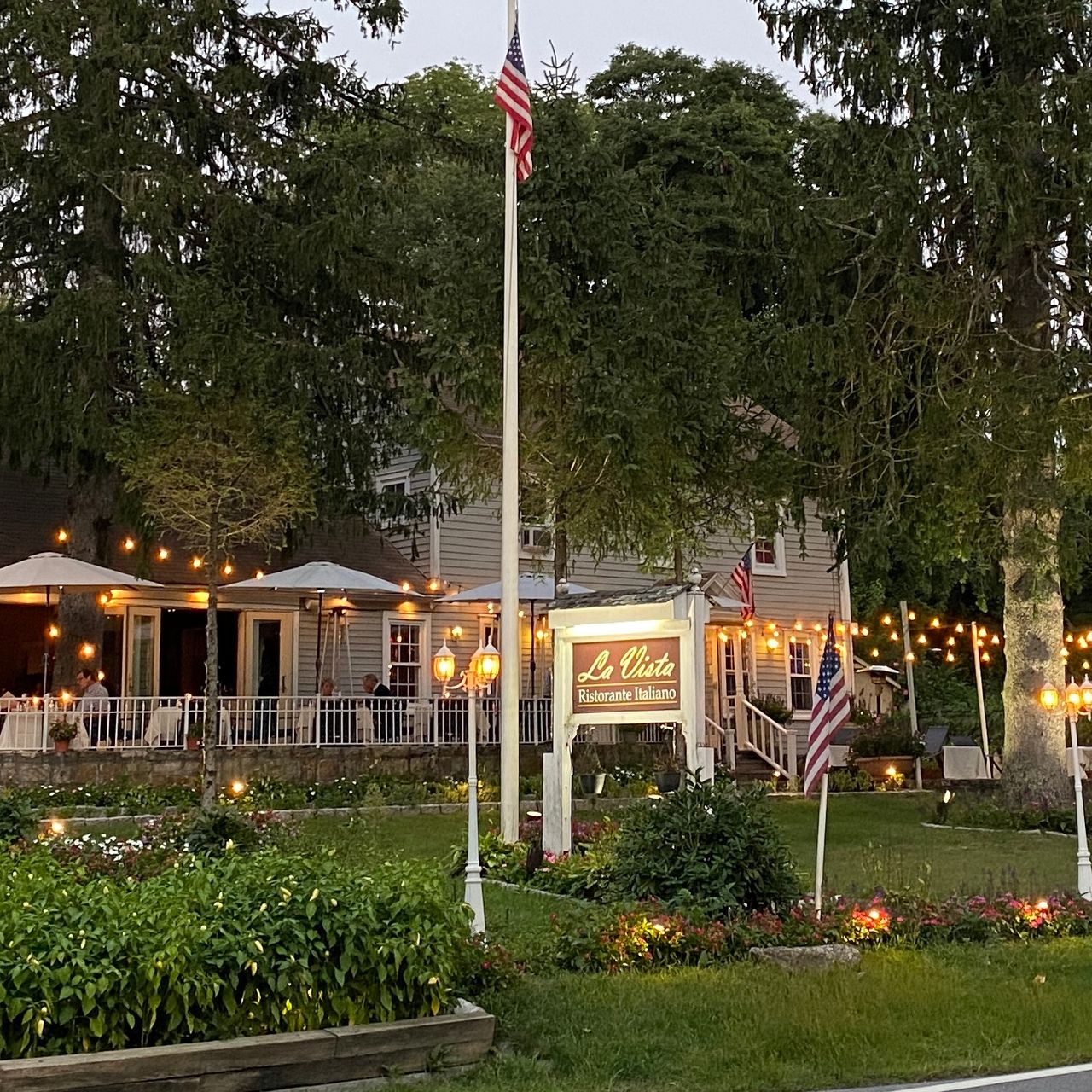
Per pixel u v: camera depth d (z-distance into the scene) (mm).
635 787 20891
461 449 19141
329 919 6703
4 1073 5559
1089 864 12008
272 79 23328
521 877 12695
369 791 19203
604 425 17562
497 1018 7414
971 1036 7648
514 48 15211
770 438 21562
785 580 32156
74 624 21734
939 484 18891
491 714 23984
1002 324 19203
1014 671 19344
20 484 24891
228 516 18562
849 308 19641
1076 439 18266
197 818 13375
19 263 22031
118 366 21125
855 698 33812
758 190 20156
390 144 23516
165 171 20844
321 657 23875
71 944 6121
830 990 8242
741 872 10297
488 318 18016
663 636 12906
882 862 14203
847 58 19188
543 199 18234
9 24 20203
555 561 18969
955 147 18094
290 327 22828
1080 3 17969
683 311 19562
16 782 18516
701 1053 7090
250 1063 6090
